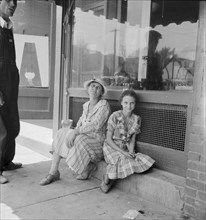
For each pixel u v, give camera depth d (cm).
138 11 575
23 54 737
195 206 244
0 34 326
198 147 241
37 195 290
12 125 354
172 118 286
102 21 505
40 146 470
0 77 329
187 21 545
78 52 461
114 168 287
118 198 287
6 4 329
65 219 243
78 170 309
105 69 506
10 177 342
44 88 810
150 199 280
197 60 244
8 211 254
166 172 289
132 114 312
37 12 759
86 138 313
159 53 571
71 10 444
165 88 394
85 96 405
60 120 457
